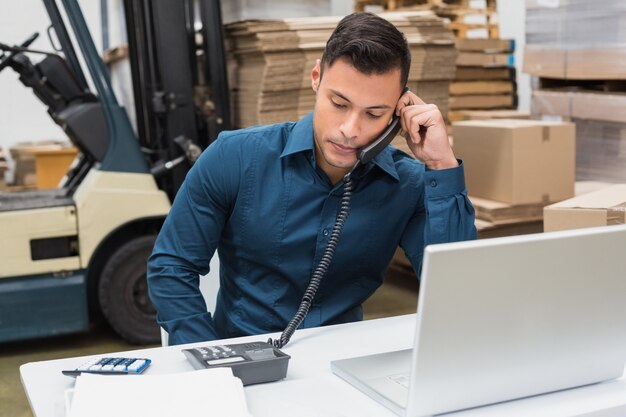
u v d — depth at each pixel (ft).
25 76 11.94
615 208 7.07
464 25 16.35
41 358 12.07
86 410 3.68
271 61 12.46
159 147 12.59
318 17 13.66
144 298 12.51
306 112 13.02
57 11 11.89
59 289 11.98
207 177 5.62
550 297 3.80
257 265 5.79
